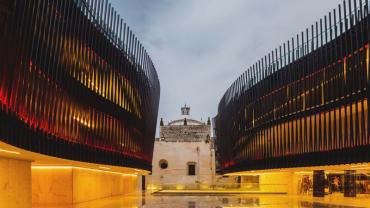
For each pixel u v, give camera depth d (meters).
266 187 63.41
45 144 25.45
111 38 39.12
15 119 20.69
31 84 23.20
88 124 34.19
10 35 19.84
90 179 43.62
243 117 59.09
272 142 48.91
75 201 37.75
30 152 23.73
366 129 32.06
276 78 48.12
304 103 41.44
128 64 45.34
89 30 33.12
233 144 65.00
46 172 37.06
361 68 32.28
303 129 41.91
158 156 100.62
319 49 38.88
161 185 71.62
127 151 46.38
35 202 36.72
